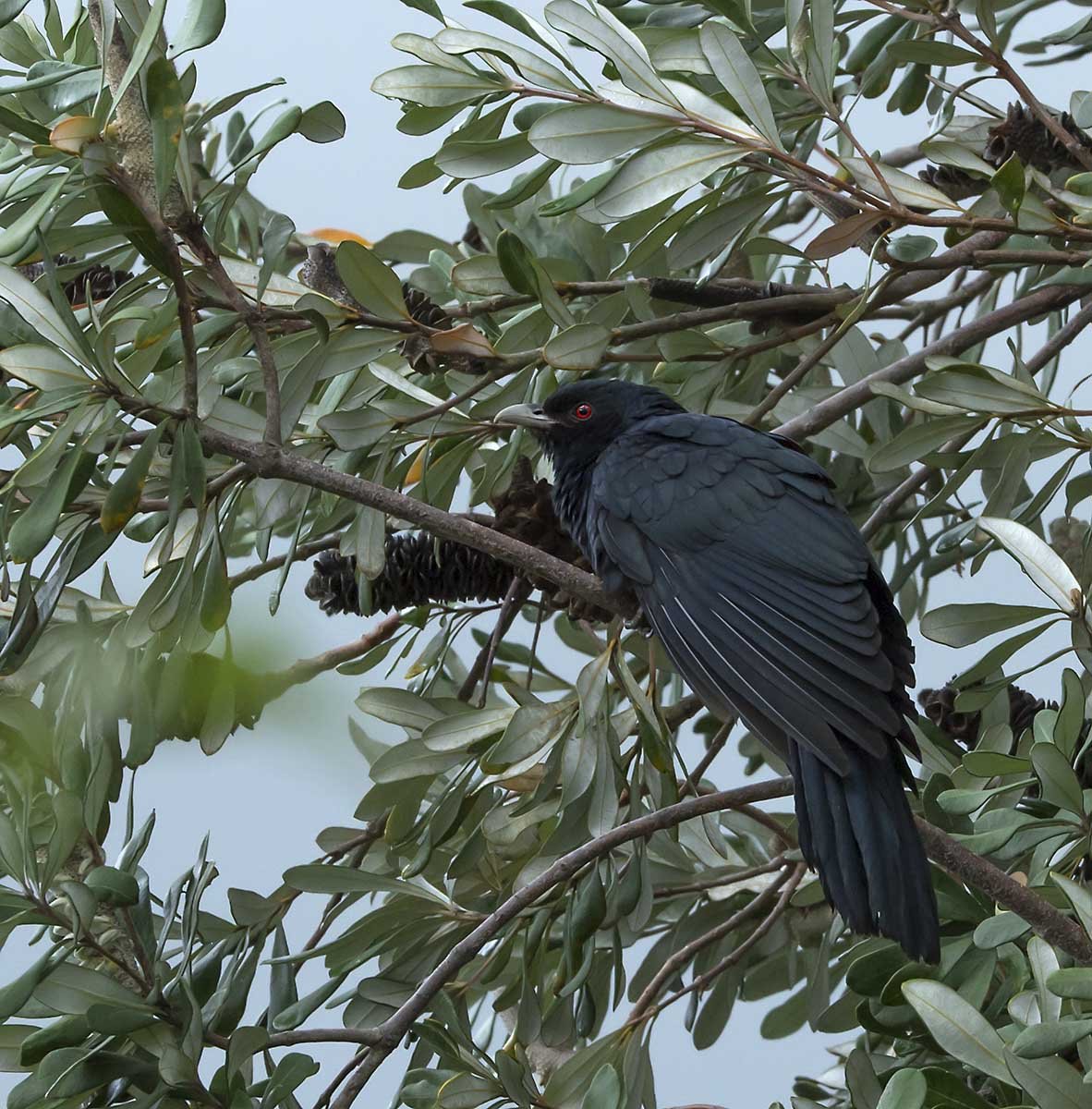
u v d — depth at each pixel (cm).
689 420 973
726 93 895
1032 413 857
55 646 855
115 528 706
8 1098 667
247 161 744
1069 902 740
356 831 992
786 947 1084
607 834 760
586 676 885
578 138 825
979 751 763
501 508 1016
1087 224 867
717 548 893
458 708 960
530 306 978
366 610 905
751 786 773
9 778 718
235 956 852
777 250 973
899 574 1142
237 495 861
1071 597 784
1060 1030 604
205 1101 696
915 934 696
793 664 823
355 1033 719
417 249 1142
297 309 849
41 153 673
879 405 1097
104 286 970
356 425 895
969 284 1135
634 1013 899
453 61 866
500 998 936
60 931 756
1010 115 990
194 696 315
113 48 761
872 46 1060
